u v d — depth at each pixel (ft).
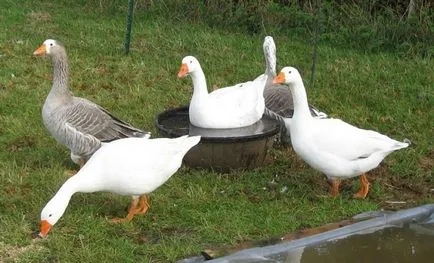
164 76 31.50
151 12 41.29
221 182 21.68
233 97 23.08
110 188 18.84
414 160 24.26
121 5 42.55
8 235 18.21
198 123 22.72
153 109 27.53
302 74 32.86
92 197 20.51
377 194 21.68
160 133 22.62
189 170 22.31
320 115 24.72
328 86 31.30
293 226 19.39
